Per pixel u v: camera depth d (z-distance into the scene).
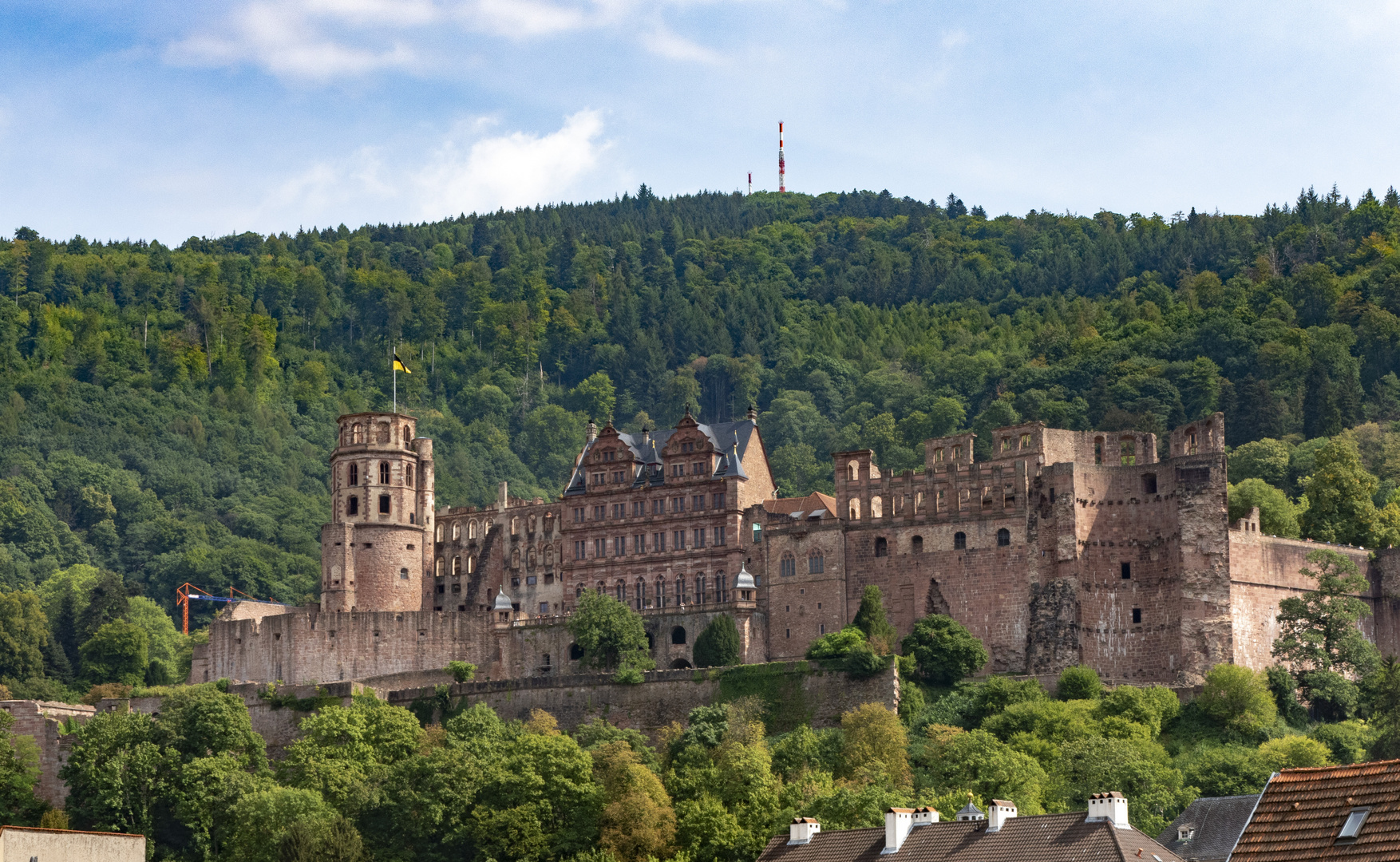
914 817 129.50
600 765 198.38
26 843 134.00
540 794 190.88
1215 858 151.12
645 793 184.88
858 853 124.69
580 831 187.88
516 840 186.25
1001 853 118.56
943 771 187.88
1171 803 174.00
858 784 180.75
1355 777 74.12
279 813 188.88
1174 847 154.50
